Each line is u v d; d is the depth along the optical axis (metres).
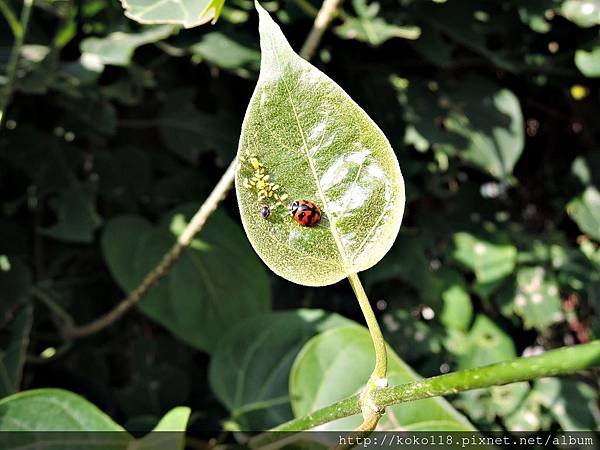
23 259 0.37
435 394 0.15
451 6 0.35
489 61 0.39
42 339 0.37
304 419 0.20
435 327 0.41
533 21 0.35
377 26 0.33
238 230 0.36
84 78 0.30
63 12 0.31
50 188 0.36
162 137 0.38
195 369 0.40
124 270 0.34
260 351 0.31
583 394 0.42
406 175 0.38
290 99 0.16
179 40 0.32
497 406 0.42
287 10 0.33
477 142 0.36
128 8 0.17
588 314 0.43
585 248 0.42
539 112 0.44
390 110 0.37
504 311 0.41
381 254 0.16
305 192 0.17
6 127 0.35
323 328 0.31
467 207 0.42
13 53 0.31
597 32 0.36
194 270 0.35
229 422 0.30
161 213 0.39
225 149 0.37
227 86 0.38
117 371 0.40
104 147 0.37
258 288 0.36
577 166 0.42
